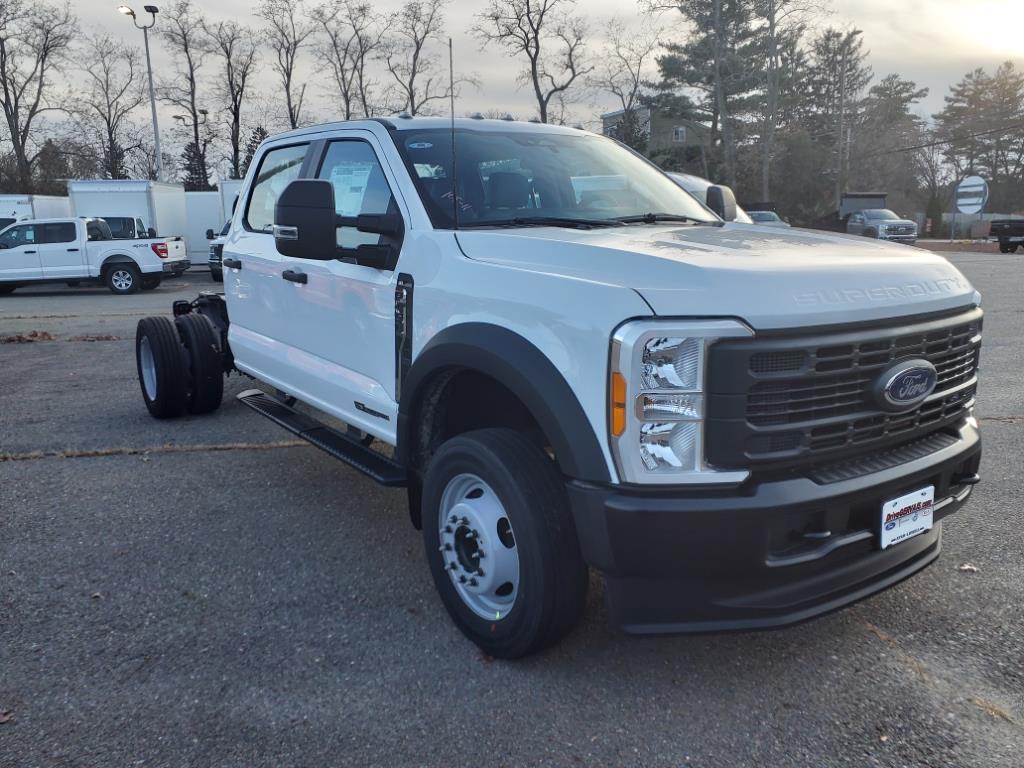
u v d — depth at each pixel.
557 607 2.96
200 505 4.94
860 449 2.89
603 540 2.70
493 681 3.08
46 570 4.05
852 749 2.69
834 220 38.59
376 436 4.09
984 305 13.34
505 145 4.34
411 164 3.98
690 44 49.94
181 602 3.72
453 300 3.37
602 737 2.76
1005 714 2.85
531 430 3.71
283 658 3.25
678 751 2.69
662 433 2.62
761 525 2.63
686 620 2.79
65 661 3.23
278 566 4.09
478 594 3.24
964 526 4.43
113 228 22.77
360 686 3.06
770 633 3.40
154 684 3.07
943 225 52.28
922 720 2.83
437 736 2.77
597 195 4.30
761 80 49.66
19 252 20.86
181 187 28.14
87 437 6.39
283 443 6.18
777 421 2.68
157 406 6.79
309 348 4.72
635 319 2.64
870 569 3.00
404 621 3.54
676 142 63.06
